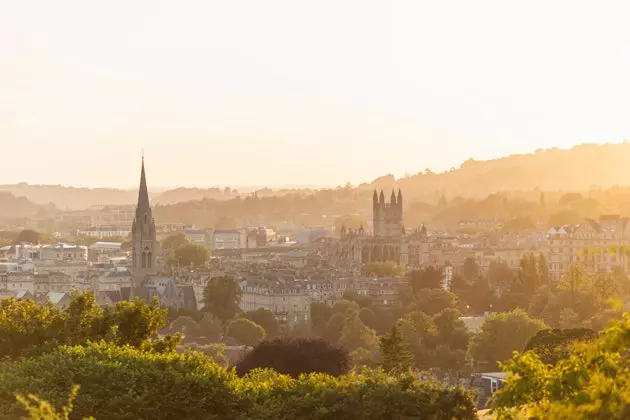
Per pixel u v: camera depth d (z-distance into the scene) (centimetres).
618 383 12888
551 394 13562
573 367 13562
